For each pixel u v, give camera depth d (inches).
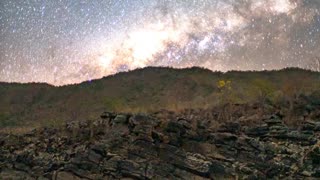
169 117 1541.6
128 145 1438.2
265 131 1462.8
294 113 1556.3
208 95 2765.7
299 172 1312.7
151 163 1374.3
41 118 2790.4
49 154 1537.9
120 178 1369.3
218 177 1325.0
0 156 1588.3
